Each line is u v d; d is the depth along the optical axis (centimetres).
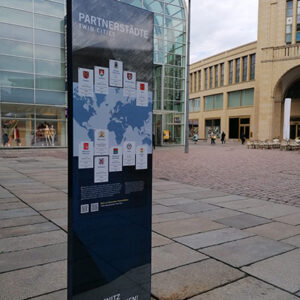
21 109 2398
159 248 392
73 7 192
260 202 668
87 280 206
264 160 1655
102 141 210
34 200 661
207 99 5275
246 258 363
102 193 211
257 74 4047
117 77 216
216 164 1445
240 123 4531
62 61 2486
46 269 327
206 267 337
